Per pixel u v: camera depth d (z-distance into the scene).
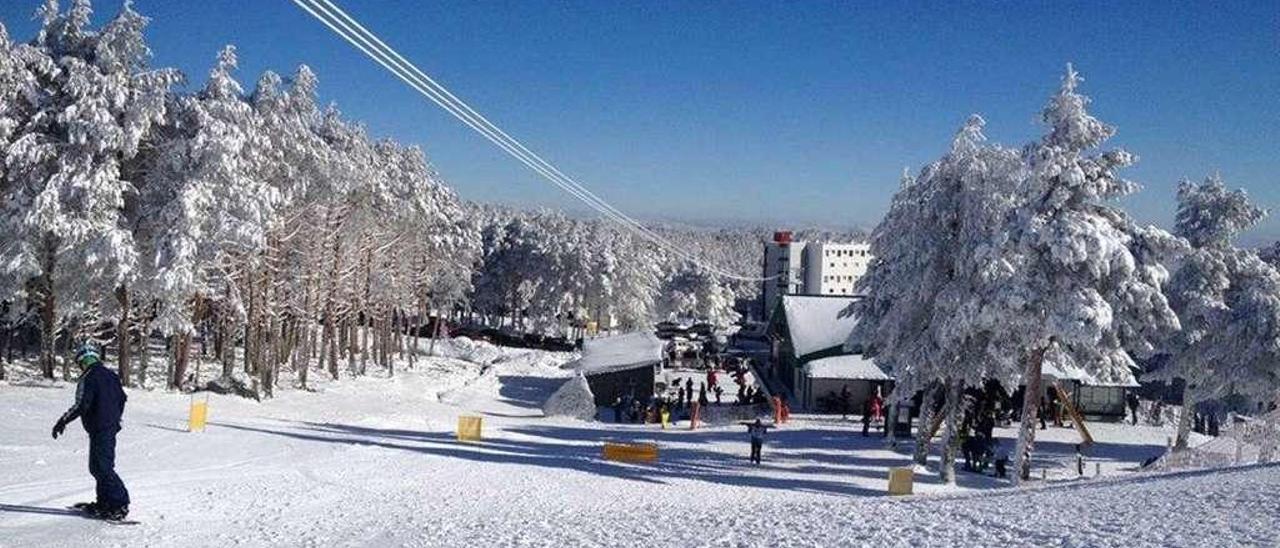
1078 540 9.71
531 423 41.84
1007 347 26.94
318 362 64.06
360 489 18.69
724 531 12.01
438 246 73.00
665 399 47.50
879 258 32.47
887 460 32.66
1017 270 26.03
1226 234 40.47
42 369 39.44
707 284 136.88
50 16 36.41
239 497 15.79
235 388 42.41
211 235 38.19
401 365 70.19
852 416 47.78
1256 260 40.28
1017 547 9.62
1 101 34.75
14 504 12.52
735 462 30.44
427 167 68.38
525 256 109.19
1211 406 51.59
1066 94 26.23
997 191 27.81
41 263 37.00
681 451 32.84
